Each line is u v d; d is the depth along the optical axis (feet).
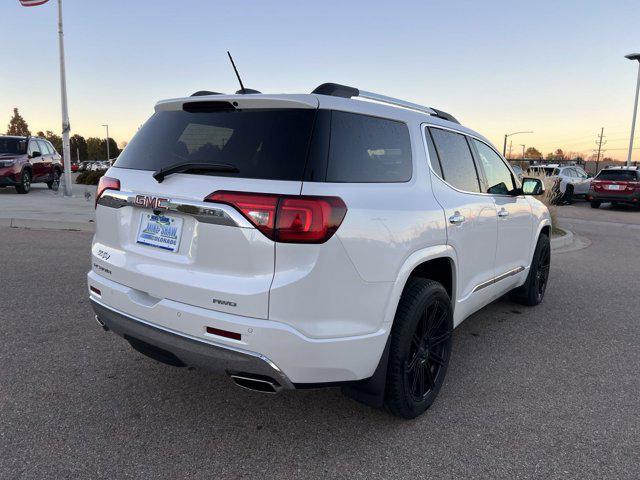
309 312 7.82
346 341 8.26
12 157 51.37
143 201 8.93
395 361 9.33
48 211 36.22
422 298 9.59
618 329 16.21
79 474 8.15
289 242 7.64
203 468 8.45
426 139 10.94
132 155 9.90
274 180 7.84
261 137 8.34
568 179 70.44
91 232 30.40
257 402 10.70
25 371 11.61
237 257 7.86
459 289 11.69
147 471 8.30
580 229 44.16
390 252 8.72
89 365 12.07
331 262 7.86
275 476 8.30
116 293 9.39
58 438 9.10
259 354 7.79
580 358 13.73
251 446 9.11
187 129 9.27
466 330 15.85
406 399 9.67
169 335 8.53
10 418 9.67
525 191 14.75
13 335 13.65
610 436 9.81
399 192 9.40
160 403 10.49
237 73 11.12
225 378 11.74
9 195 50.57
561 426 10.13
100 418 9.82
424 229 9.66
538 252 17.79
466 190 12.14
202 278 8.17
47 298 16.81
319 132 8.18
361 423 10.02
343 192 8.11
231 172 8.17
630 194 63.41
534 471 8.64
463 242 11.39
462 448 9.27
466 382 12.07
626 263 27.78
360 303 8.36
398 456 8.96
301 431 9.66
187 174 8.51
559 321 16.93
